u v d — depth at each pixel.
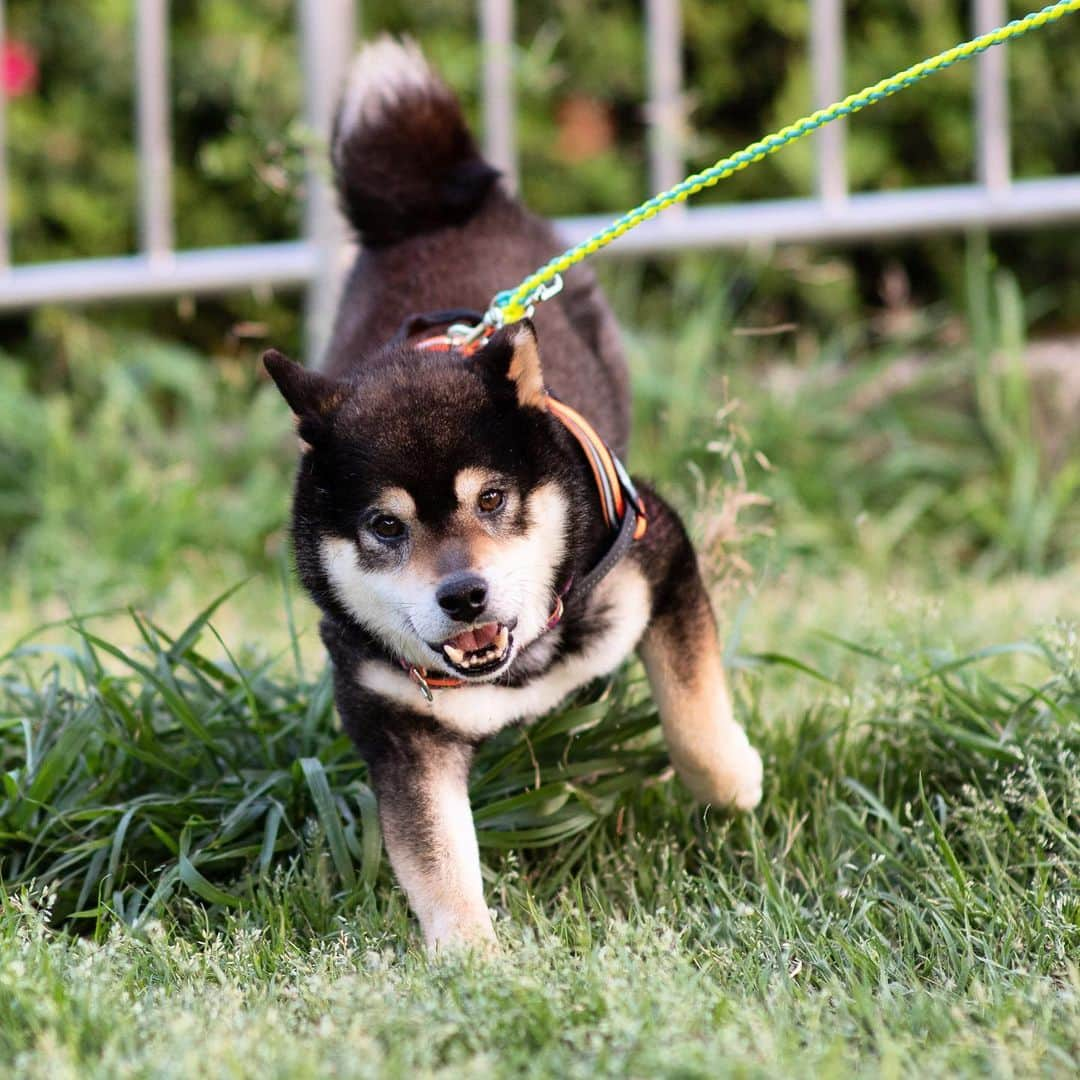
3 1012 4.94
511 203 8.30
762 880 6.12
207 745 6.62
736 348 11.88
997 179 11.54
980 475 11.30
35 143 13.30
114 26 13.27
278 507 11.13
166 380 12.20
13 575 10.78
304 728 6.80
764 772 6.82
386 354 6.32
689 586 6.42
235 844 6.43
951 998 5.04
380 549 5.71
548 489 5.85
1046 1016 4.70
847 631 8.27
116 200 13.45
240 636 8.90
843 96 12.85
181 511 10.84
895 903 5.88
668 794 6.73
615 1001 4.76
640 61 13.16
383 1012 4.79
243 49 12.23
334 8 11.05
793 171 12.88
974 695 6.88
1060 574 9.76
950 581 9.96
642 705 6.80
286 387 5.86
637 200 13.27
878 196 11.82
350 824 6.38
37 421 11.83
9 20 13.38
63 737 6.45
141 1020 4.84
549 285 7.68
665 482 10.58
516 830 6.37
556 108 13.26
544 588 5.89
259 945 5.70
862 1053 4.74
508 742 6.71
